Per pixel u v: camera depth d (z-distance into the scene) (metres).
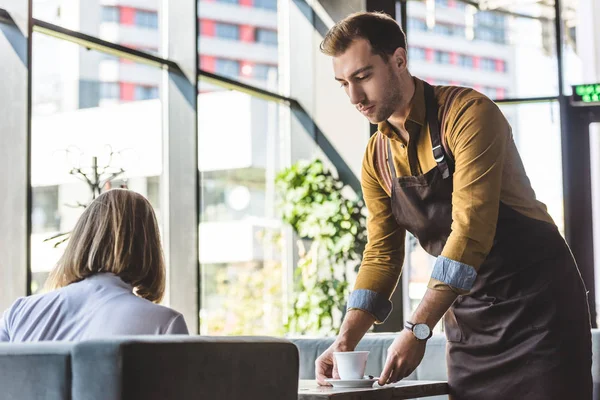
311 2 6.50
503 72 6.18
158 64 5.09
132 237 1.57
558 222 5.90
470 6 6.29
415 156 2.12
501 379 2.08
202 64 5.57
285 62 6.49
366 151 2.29
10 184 3.83
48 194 4.21
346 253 6.14
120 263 1.54
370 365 3.72
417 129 2.09
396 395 1.90
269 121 6.26
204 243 5.42
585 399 2.02
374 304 2.20
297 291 6.19
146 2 5.04
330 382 1.91
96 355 1.07
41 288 4.14
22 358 1.11
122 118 4.78
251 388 1.30
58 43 4.41
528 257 2.03
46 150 4.24
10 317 1.45
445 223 2.11
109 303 1.41
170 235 5.11
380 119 2.05
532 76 6.11
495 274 2.05
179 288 5.07
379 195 2.30
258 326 5.84
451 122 2.02
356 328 2.18
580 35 6.01
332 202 6.18
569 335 2.02
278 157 6.34
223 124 5.69
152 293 1.62
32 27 4.05
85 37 4.53
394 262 2.28
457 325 2.17
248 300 5.77
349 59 2.00
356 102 2.04
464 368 2.15
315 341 3.88
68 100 4.41
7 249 3.80
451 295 1.92
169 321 1.39
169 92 5.19
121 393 1.05
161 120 5.12
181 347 1.15
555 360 2.00
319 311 6.04
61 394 1.08
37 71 4.26
